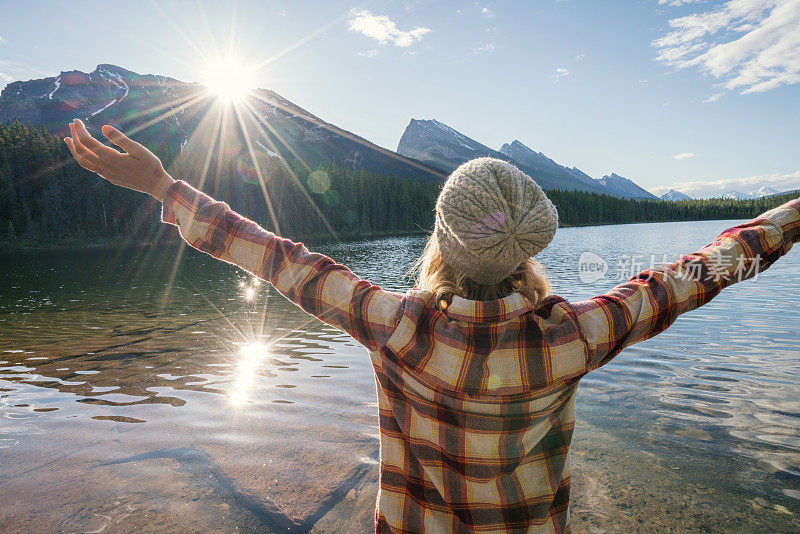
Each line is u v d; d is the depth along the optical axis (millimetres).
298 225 98250
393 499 883
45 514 2410
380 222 110312
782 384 4504
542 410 795
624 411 3861
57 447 3316
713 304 9492
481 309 774
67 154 80188
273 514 2396
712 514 2328
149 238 77000
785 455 2992
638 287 865
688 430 3443
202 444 3314
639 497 2500
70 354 6445
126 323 9102
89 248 66250
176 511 2426
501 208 754
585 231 81750
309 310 904
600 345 782
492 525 810
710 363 5336
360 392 4566
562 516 856
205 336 7645
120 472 2893
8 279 21906
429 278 930
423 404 816
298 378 5086
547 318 813
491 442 790
